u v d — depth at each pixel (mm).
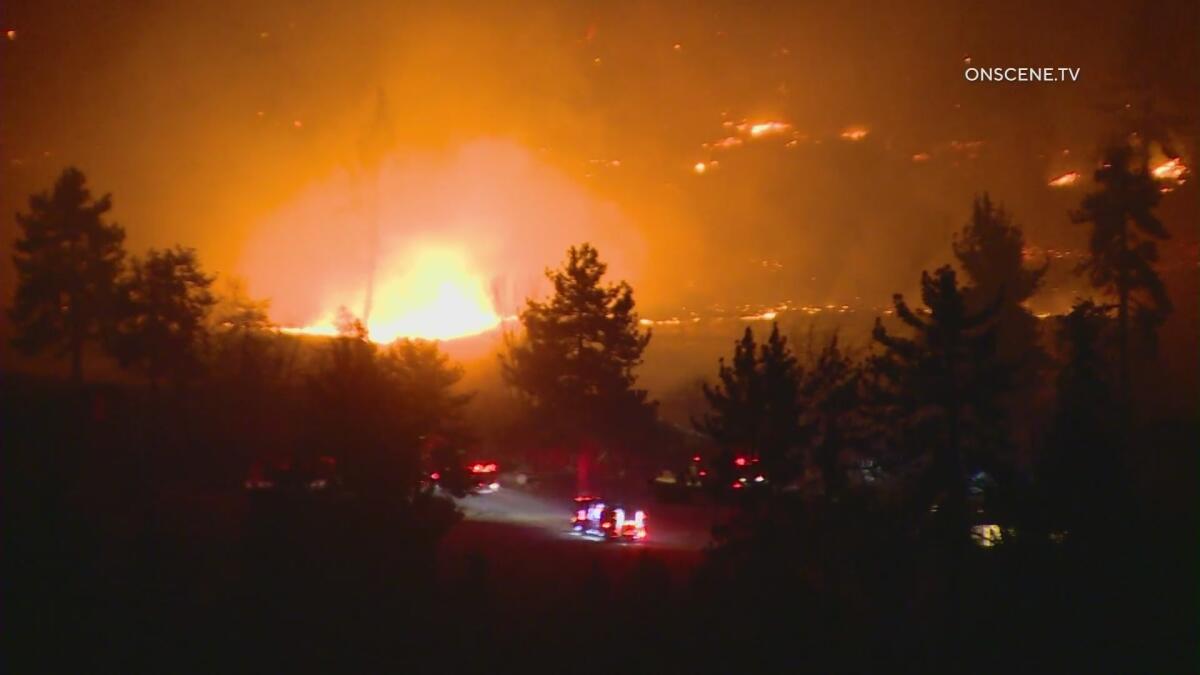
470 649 19078
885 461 25672
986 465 23578
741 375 26984
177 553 23953
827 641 19453
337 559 23562
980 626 19297
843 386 26844
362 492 27234
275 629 19531
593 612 21594
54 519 23891
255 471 35500
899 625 20312
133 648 18062
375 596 21906
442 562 28422
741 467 26344
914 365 24859
